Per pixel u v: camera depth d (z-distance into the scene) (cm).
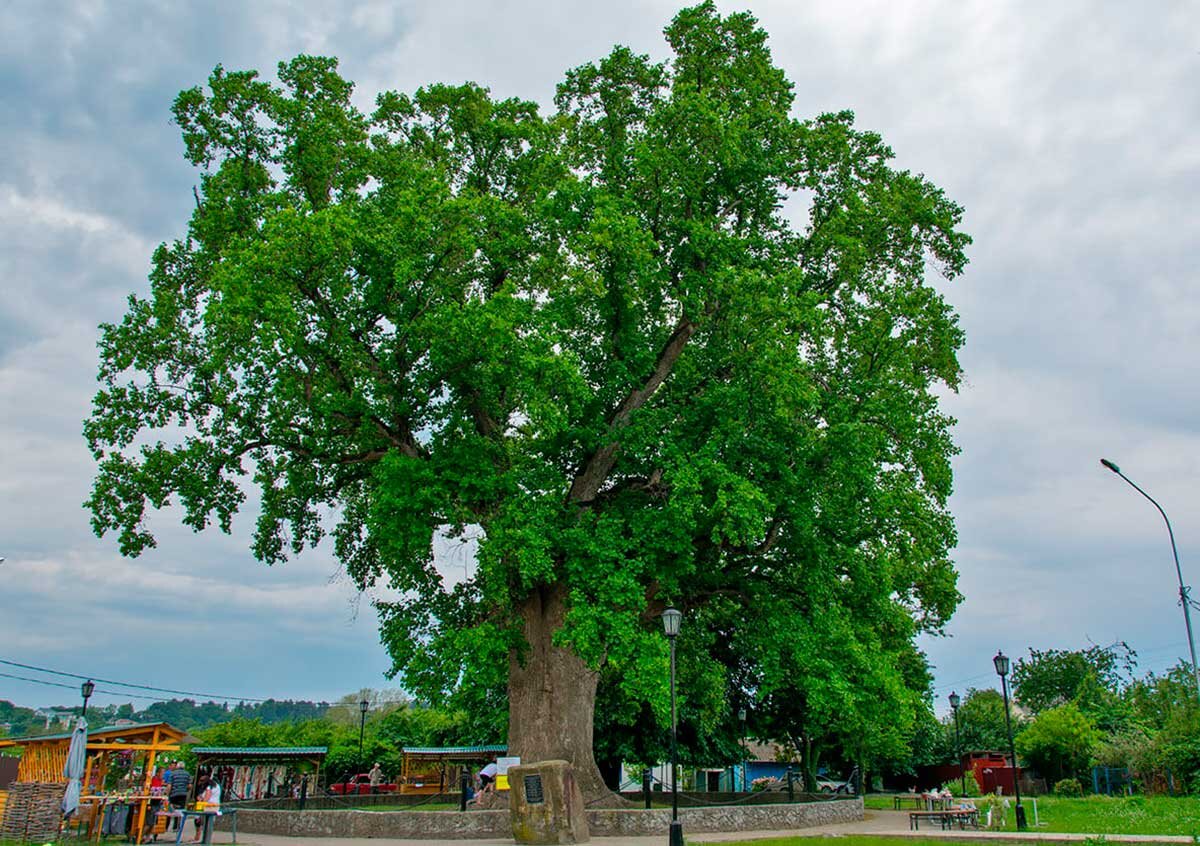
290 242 1981
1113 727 5159
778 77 2553
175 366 2341
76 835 2030
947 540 2538
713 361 2508
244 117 2350
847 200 2461
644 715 3441
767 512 2222
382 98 2545
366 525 2661
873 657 2405
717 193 2502
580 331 2583
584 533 2164
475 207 2194
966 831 2056
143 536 2295
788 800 3103
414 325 2155
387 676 2370
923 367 2530
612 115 2598
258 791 3881
